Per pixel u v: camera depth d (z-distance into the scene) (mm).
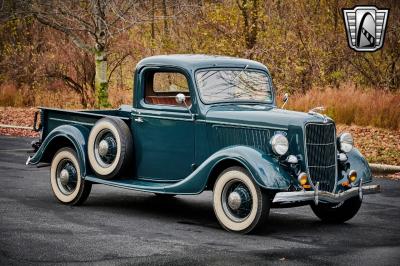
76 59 25094
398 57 23172
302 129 8117
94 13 20516
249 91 9281
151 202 10273
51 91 26375
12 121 21984
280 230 8383
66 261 6637
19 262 6578
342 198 8281
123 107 10484
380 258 6934
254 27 23656
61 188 9883
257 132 8344
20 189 11031
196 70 8906
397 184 12203
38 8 21094
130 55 26094
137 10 21891
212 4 23812
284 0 24984
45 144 9953
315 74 23062
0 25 26812
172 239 7695
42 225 8328
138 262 6629
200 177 8320
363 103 19625
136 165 9367
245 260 6758
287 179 7859
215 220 8953
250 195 8023
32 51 27328
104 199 10414
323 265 6613
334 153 8484
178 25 24984
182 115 8891
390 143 16672
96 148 9438
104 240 7566
